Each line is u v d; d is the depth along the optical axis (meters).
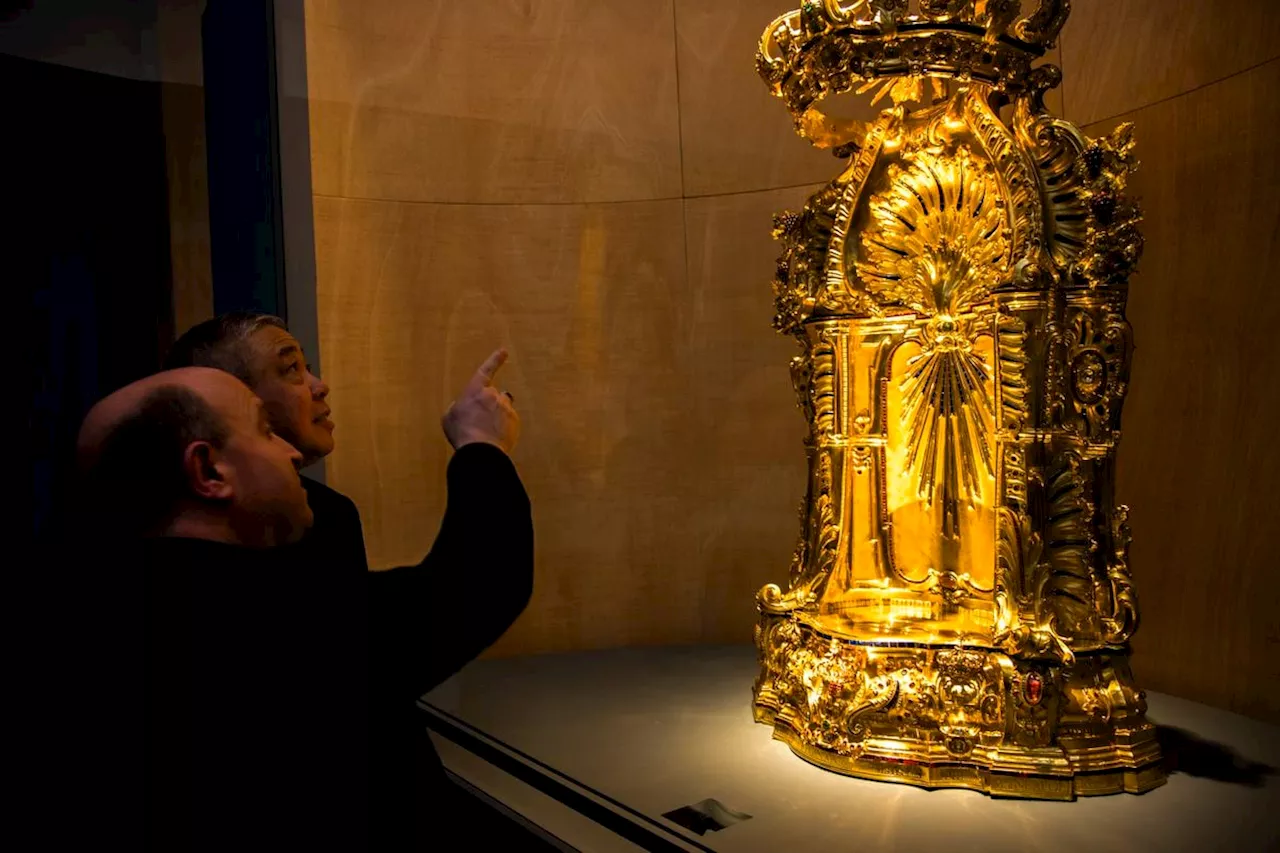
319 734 0.94
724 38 3.01
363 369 2.80
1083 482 1.83
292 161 2.62
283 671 0.93
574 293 3.05
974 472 2.15
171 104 2.22
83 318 2.03
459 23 2.95
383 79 2.84
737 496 3.08
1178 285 2.13
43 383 1.93
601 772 1.95
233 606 0.92
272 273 2.59
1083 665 1.78
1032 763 1.71
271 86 2.56
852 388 2.15
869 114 2.88
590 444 3.07
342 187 2.75
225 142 2.40
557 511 3.06
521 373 3.03
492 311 2.99
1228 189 2.00
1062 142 1.83
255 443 1.01
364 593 1.05
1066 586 1.82
